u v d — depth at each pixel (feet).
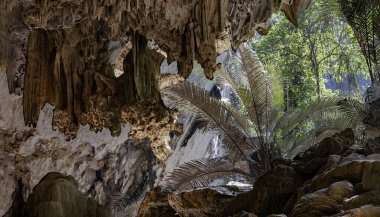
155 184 40.45
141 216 22.72
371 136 20.24
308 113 28.94
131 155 39.60
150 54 25.12
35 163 33.73
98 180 38.60
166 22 21.88
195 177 27.12
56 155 34.78
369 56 25.08
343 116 26.53
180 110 31.50
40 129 32.76
